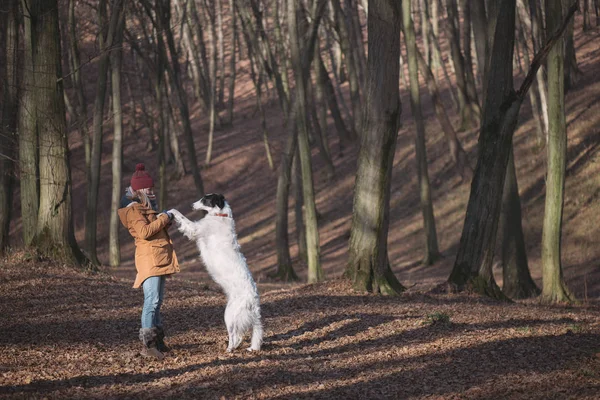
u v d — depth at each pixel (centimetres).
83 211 3688
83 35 2672
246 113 4925
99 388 600
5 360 681
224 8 6688
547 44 1305
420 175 2547
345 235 3069
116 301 1100
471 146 3344
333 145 4094
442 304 1188
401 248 2811
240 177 4022
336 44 4697
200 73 4672
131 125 4625
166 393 589
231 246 749
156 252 725
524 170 2994
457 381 651
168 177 4031
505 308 1170
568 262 2308
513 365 709
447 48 4981
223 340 832
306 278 2416
